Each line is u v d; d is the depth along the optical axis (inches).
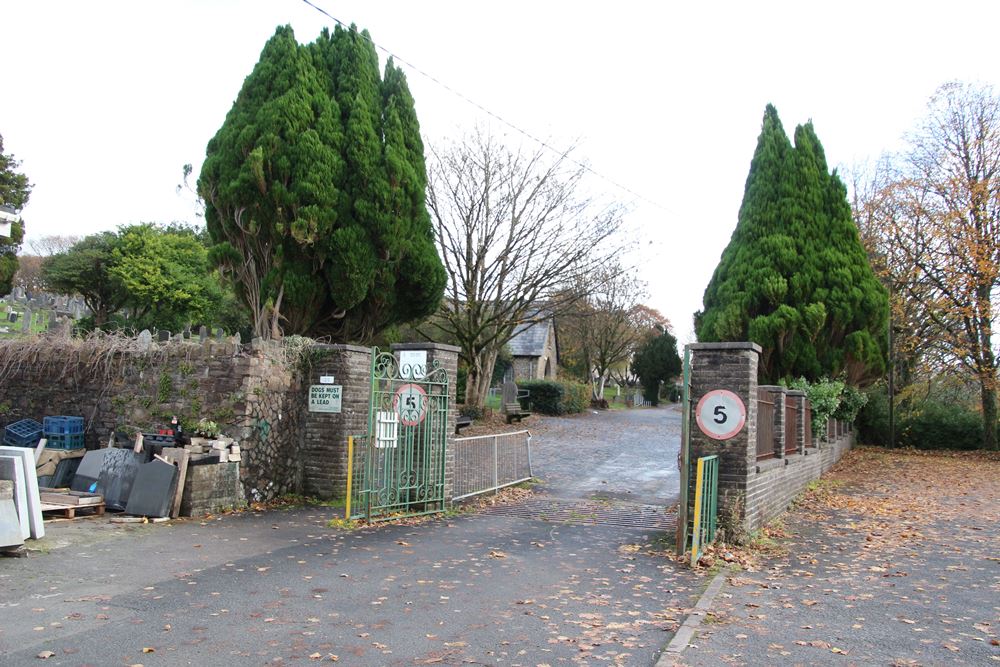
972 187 923.4
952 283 934.4
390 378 450.9
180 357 462.6
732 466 382.3
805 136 823.1
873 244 1061.8
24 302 1040.8
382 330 725.9
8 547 301.9
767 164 831.1
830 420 786.8
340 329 673.6
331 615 244.8
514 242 970.1
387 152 657.6
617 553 363.6
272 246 620.4
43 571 285.1
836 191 827.4
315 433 487.2
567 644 223.9
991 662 214.1
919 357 1045.2
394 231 649.6
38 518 334.0
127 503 404.2
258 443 455.5
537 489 588.1
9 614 232.4
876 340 820.6
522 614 254.2
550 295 1002.1
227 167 620.7
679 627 243.8
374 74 693.9
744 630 241.3
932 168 1003.3
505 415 1101.1
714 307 852.6
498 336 1027.3
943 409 1037.2
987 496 588.7
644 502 530.9
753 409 397.1
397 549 353.7
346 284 623.2
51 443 460.8
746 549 370.0
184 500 406.3
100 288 1220.5
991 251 924.0
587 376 1845.5
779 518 465.7
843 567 341.1
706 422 383.2
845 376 814.5
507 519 454.0
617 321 1732.3
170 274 1139.9
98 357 477.7
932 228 964.0
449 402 482.9
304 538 368.5
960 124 976.9
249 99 637.3
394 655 209.5
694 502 381.4
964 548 388.8
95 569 291.6
